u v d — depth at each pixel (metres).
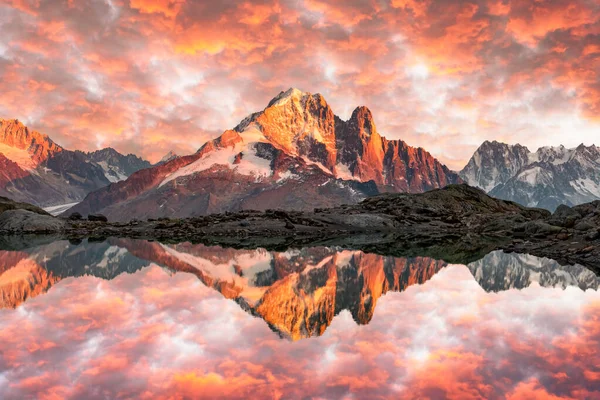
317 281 21.44
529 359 9.07
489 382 7.90
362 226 62.34
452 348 9.90
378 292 18.12
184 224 62.78
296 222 63.75
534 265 26.88
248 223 61.66
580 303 15.11
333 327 12.02
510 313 13.59
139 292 17.36
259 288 19.47
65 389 7.60
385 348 9.98
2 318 12.59
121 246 41.09
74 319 12.51
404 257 32.06
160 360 9.13
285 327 12.03
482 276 22.42
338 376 8.23
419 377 8.16
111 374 8.29
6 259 29.89
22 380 7.99
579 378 8.06
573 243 36.09
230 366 8.77
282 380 8.05
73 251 36.00
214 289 18.66
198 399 7.21
